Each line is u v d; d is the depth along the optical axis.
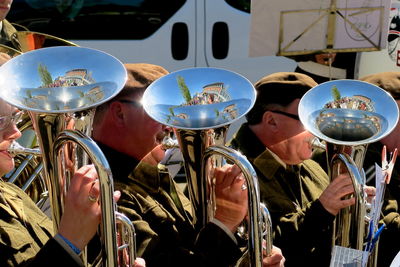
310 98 3.75
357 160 3.56
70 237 2.66
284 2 4.80
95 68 2.84
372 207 3.25
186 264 3.34
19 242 2.80
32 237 2.97
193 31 7.72
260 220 3.08
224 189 3.28
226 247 3.24
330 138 3.62
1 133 2.84
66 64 2.82
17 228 2.86
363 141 3.54
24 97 2.69
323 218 3.71
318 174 4.51
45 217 3.23
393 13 7.75
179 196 3.78
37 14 7.42
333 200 3.66
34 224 3.05
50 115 2.64
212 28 7.77
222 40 7.79
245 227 3.38
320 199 3.72
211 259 3.24
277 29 4.85
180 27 7.69
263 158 4.08
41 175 3.91
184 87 3.25
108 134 3.42
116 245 2.64
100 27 7.54
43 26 7.45
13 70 2.73
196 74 3.28
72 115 2.68
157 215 3.39
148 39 7.64
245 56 7.87
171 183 3.65
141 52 7.64
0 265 2.74
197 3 7.70
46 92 2.74
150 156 3.46
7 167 2.91
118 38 7.58
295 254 3.87
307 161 4.52
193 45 7.73
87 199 2.66
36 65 2.78
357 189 3.48
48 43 4.15
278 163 4.09
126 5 7.55
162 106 3.20
